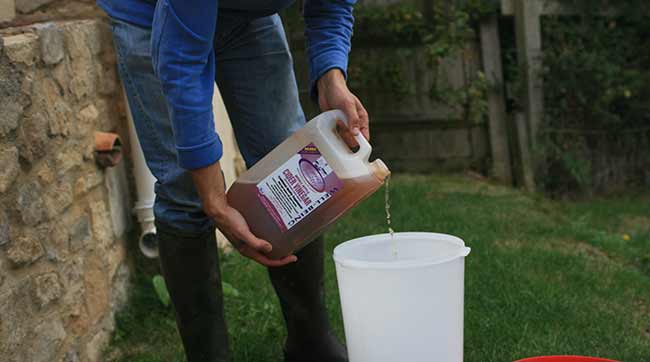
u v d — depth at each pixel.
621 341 2.49
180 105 1.53
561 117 5.94
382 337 1.67
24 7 2.92
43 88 2.19
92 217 2.57
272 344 2.42
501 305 2.81
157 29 1.52
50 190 2.17
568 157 5.81
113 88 3.03
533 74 5.82
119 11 1.81
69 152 2.38
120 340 2.58
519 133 5.93
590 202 5.70
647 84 5.82
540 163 5.94
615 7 5.82
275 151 1.75
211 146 1.60
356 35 6.04
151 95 1.79
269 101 1.98
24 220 1.96
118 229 2.89
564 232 4.18
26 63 2.05
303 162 1.71
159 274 3.07
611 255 3.90
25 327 1.90
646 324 2.74
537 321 2.65
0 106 1.86
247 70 1.96
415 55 6.04
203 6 1.48
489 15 5.91
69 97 2.44
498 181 6.04
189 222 1.82
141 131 1.85
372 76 6.02
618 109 6.01
